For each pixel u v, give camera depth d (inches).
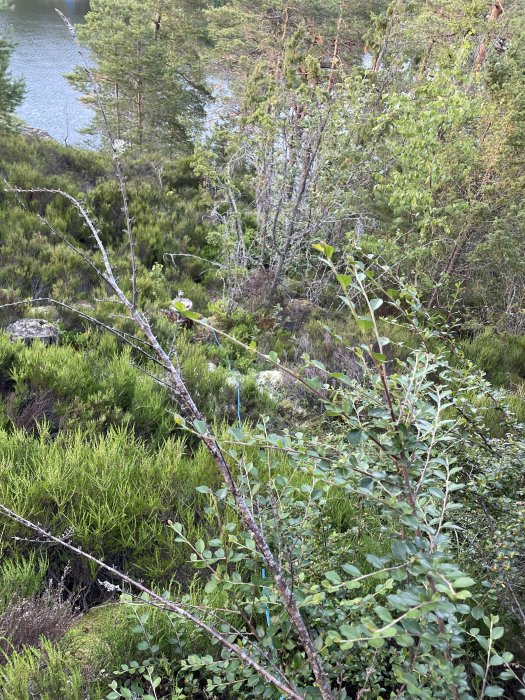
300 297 316.5
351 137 292.5
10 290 229.1
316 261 333.1
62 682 74.5
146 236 330.0
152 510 117.1
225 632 70.7
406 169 281.3
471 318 316.2
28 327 207.2
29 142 443.8
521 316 342.3
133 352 211.2
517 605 76.3
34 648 78.4
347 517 117.9
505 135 310.7
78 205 67.1
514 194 317.4
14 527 106.9
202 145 315.9
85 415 159.5
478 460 96.1
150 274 283.9
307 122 277.0
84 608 100.6
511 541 79.0
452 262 330.3
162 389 181.5
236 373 209.3
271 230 320.8
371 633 41.9
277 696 66.1
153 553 111.0
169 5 968.3
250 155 321.1
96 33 834.2
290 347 254.8
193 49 1000.2
